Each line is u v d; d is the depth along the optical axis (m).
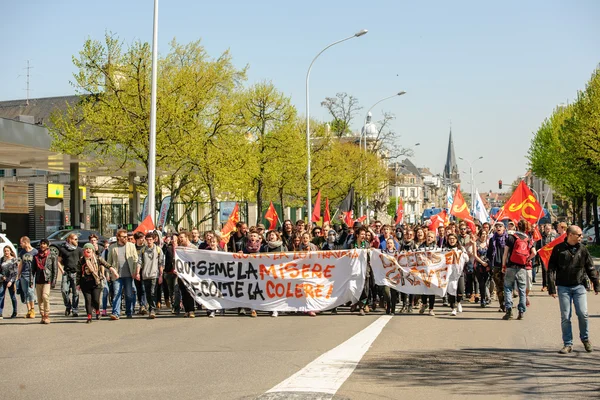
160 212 25.39
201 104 31.98
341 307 19.48
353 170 63.16
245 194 44.06
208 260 17.56
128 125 28.39
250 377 9.34
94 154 31.39
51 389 8.87
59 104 68.19
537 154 69.25
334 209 64.56
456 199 27.30
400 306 19.56
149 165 23.72
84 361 10.89
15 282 18.06
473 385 8.84
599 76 51.31
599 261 39.12
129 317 17.27
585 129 48.12
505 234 17.77
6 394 8.62
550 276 20.56
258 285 17.47
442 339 12.78
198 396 8.28
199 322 16.09
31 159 34.56
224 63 34.28
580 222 65.56
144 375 9.64
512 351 11.43
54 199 54.47
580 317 11.37
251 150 40.53
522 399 8.12
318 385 8.76
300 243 18.28
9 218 51.03
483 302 18.86
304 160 44.97
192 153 30.17
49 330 15.10
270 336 13.34
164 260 18.53
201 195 46.00
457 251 17.16
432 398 8.15
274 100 44.12
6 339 13.75
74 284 18.23
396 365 10.16
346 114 67.06
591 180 51.44
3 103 69.94
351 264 17.42
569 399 8.12
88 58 28.89
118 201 58.16
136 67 28.92
